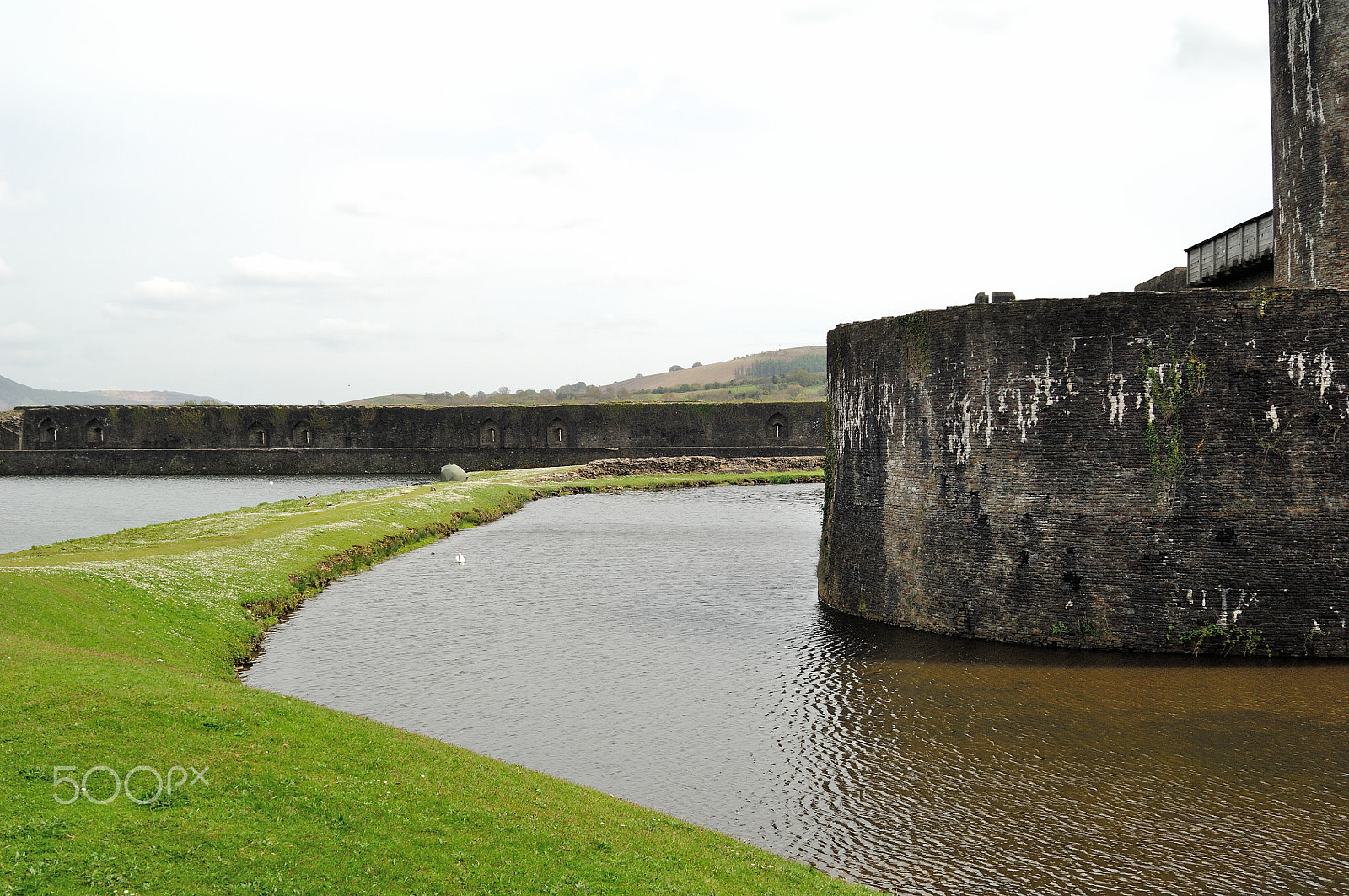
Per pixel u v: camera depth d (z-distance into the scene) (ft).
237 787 46.57
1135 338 87.40
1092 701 75.77
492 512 218.18
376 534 162.91
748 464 341.00
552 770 64.85
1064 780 61.52
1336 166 96.22
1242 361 85.92
